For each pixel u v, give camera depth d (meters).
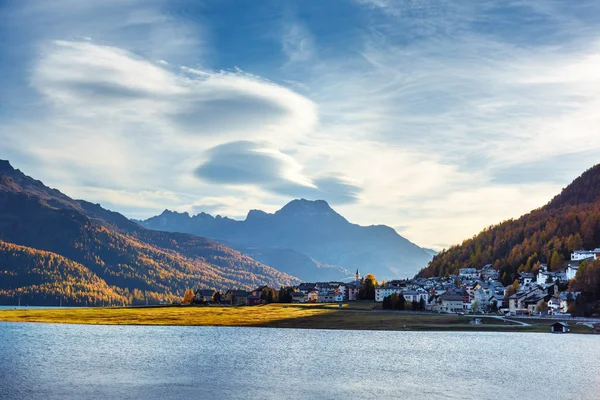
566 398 116.50
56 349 184.62
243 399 113.50
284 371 144.88
